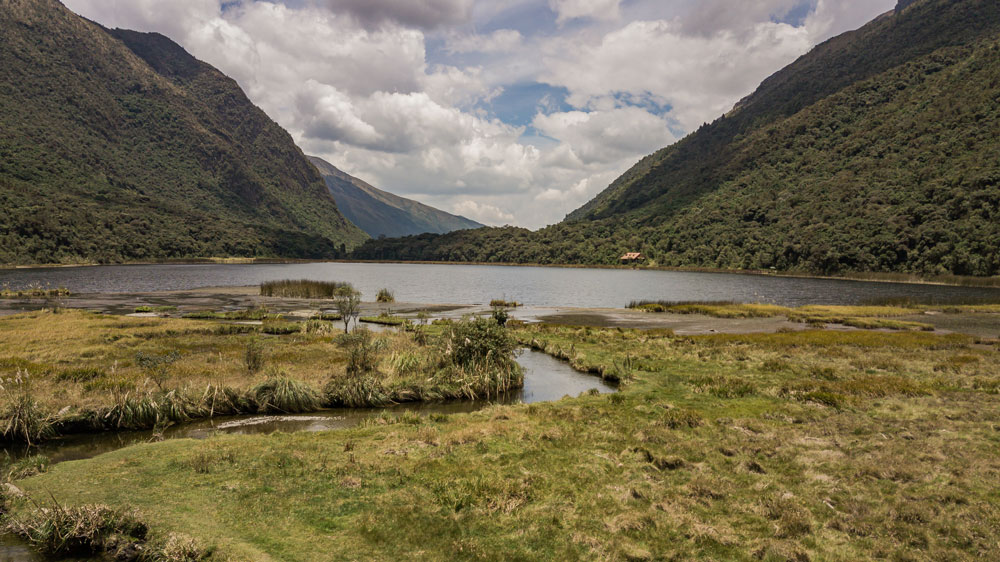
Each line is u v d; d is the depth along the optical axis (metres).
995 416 16.53
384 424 16.83
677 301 77.19
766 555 8.58
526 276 156.38
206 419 18.83
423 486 11.34
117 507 9.78
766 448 13.79
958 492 10.72
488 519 9.81
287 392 20.03
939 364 26.14
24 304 58.69
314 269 179.88
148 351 28.64
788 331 43.06
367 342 29.47
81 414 17.02
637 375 24.73
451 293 91.06
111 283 95.00
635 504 10.57
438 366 24.83
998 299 79.00
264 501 10.39
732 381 22.33
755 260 174.12
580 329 42.12
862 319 51.41
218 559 8.12
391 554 8.52
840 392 20.69
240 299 69.38
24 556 8.55
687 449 13.77
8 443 15.70
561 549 8.77
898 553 8.58
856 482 11.55
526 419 17.06
